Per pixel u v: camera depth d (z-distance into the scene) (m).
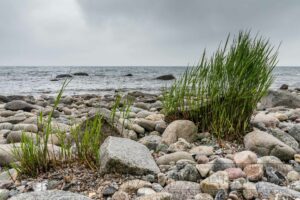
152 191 2.49
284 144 3.48
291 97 7.84
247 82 3.97
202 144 3.93
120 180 2.75
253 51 4.05
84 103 9.77
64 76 34.09
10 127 5.13
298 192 2.43
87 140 3.08
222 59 4.12
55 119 5.95
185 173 2.81
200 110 4.26
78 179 2.76
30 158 2.90
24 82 26.55
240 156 3.10
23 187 2.68
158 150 3.75
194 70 4.29
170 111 4.58
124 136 3.89
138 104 7.79
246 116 4.07
